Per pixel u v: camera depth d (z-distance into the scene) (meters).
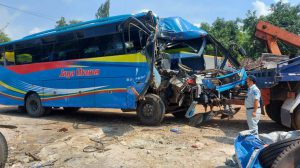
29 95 14.68
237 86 10.79
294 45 11.93
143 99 11.09
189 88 10.92
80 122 12.40
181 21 12.16
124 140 8.84
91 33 12.15
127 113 15.25
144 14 10.91
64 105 13.16
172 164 6.66
